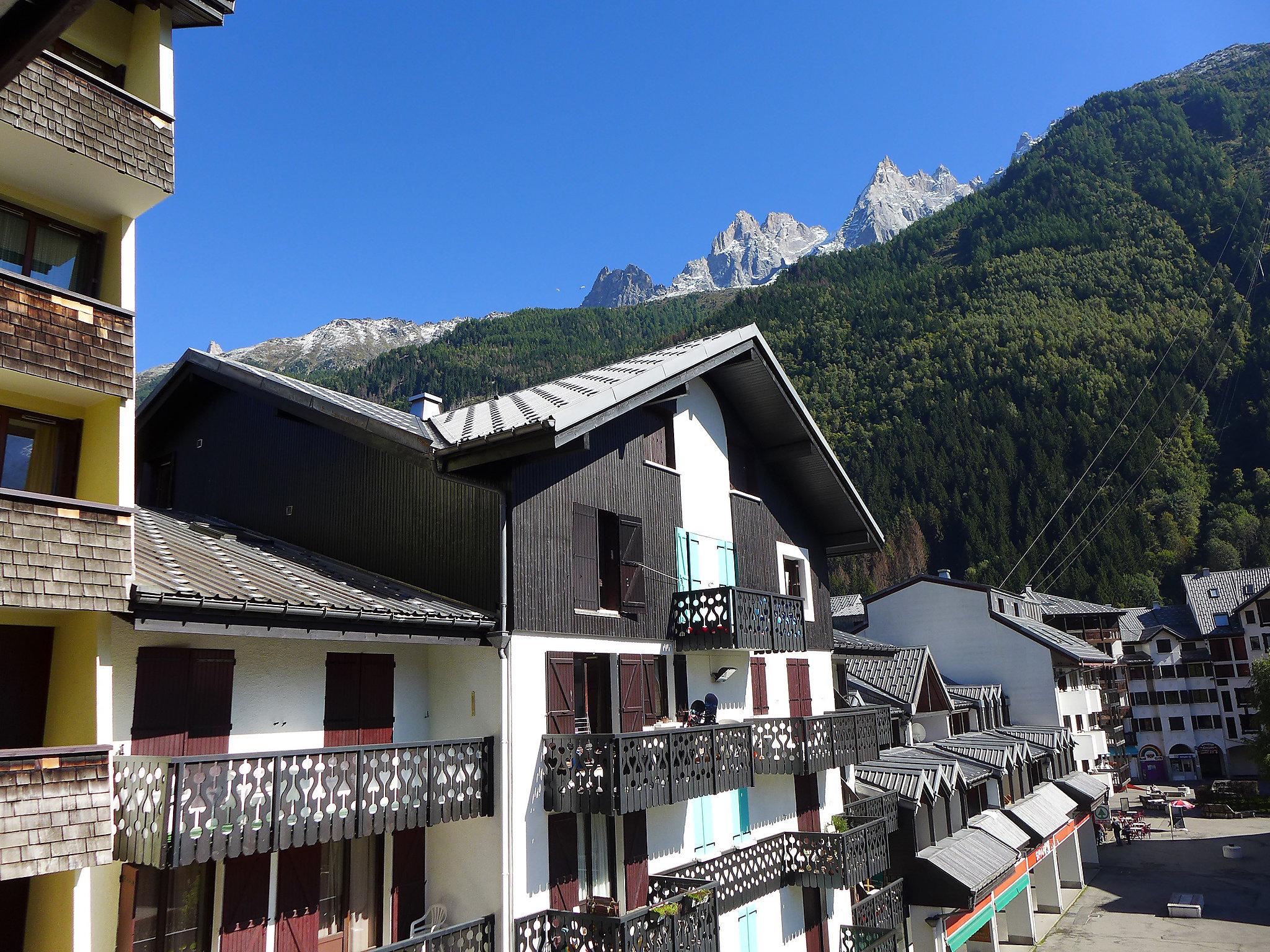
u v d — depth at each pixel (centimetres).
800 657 2277
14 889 956
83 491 1040
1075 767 4631
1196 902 3547
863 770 2725
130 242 1123
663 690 1723
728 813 1852
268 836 1003
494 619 1354
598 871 1513
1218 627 7912
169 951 1029
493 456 1344
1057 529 10862
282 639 1153
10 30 428
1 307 937
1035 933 3192
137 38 1178
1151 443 11625
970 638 5159
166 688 1079
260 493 1762
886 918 2316
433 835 1381
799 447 2203
